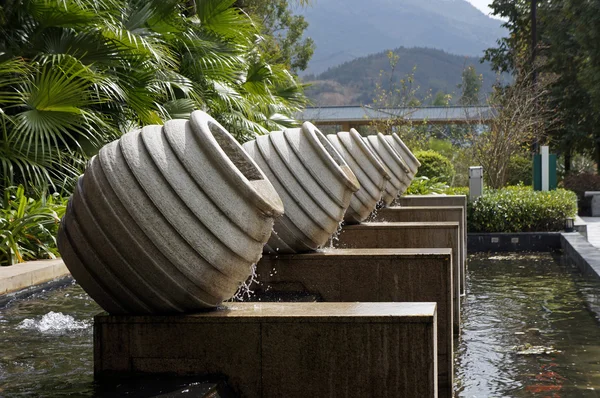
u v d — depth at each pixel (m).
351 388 3.53
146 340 3.66
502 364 5.60
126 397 3.27
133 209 3.49
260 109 14.89
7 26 9.98
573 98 29.98
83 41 10.27
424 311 3.62
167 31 12.21
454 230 7.35
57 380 3.83
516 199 14.38
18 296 6.56
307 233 5.57
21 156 9.13
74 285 7.42
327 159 5.56
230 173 3.54
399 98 28.03
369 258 5.62
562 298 8.37
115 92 10.68
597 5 26.42
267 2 27.69
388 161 9.80
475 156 22.20
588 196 22.36
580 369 5.41
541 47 26.25
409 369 3.50
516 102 22.25
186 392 3.30
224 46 13.38
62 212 8.81
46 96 9.04
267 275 5.70
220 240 3.55
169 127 3.63
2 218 8.12
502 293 8.83
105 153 3.63
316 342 3.55
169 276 3.55
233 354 3.61
